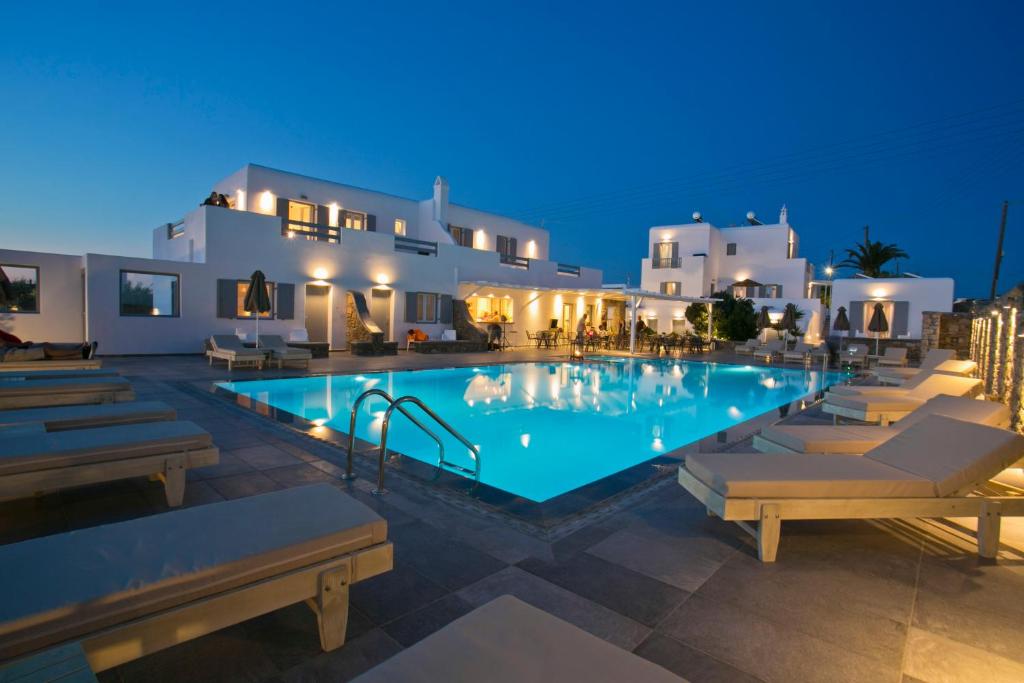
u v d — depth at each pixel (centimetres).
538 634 153
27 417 422
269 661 205
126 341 1334
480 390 1134
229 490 401
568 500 401
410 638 222
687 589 269
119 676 194
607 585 271
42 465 317
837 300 2648
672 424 856
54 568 176
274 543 201
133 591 167
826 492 311
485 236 2508
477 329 1936
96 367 831
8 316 1248
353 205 2048
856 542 335
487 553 305
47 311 1296
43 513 348
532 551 309
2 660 145
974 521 371
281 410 701
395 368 1299
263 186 1797
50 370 748
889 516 313
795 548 324
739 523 330
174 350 1402
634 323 1988
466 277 2091
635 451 696
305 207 1914
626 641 224
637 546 320
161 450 359
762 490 308
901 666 212
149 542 198
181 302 1407
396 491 408
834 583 280
